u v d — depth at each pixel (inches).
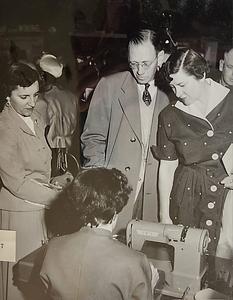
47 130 47.5
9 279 50.6
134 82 45.6
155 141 46.3
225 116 44.9
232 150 45.3
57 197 48.3
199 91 44.8
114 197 47.4
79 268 48.7
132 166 46.9
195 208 46.6
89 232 48.1
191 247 46.5
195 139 45.6
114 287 48.5
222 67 43.9
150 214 47.3
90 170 47.4
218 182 45.9
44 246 49.3
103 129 46.8
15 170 48.5
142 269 47.8
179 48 44.3
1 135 48.0
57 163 47.9
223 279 47.0
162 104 45.6
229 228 46.4
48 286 49.9
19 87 47.0
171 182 46.6
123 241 47.8
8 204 49.3
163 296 47.9
